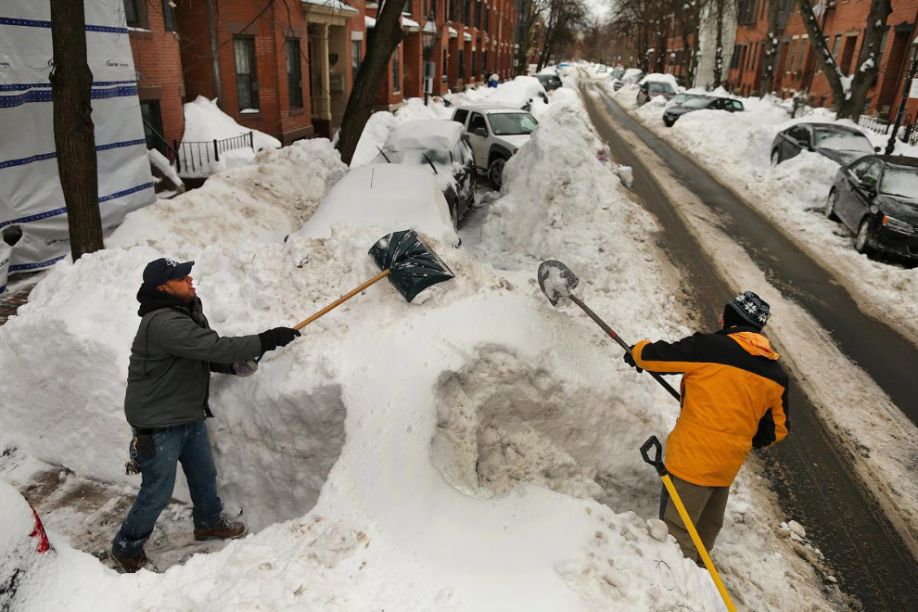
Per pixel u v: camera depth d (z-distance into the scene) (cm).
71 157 592
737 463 341
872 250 1021
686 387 354
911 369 674
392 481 311
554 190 988
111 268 450
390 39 1128
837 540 432
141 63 1173
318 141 1043
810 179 1409
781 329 754
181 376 330
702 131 2253
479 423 381
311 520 294
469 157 1184
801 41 3488
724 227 1162
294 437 379
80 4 569
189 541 375
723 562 392
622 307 735
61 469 427
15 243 750
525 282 505
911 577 404
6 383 430
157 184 1104
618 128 2608
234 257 457
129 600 256
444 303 412
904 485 491
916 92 2120
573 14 5831
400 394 352
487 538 282
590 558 274
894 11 2438
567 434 409
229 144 1364
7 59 712
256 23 1541
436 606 244
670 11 4772
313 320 385
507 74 6272
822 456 522
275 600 239
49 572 254
